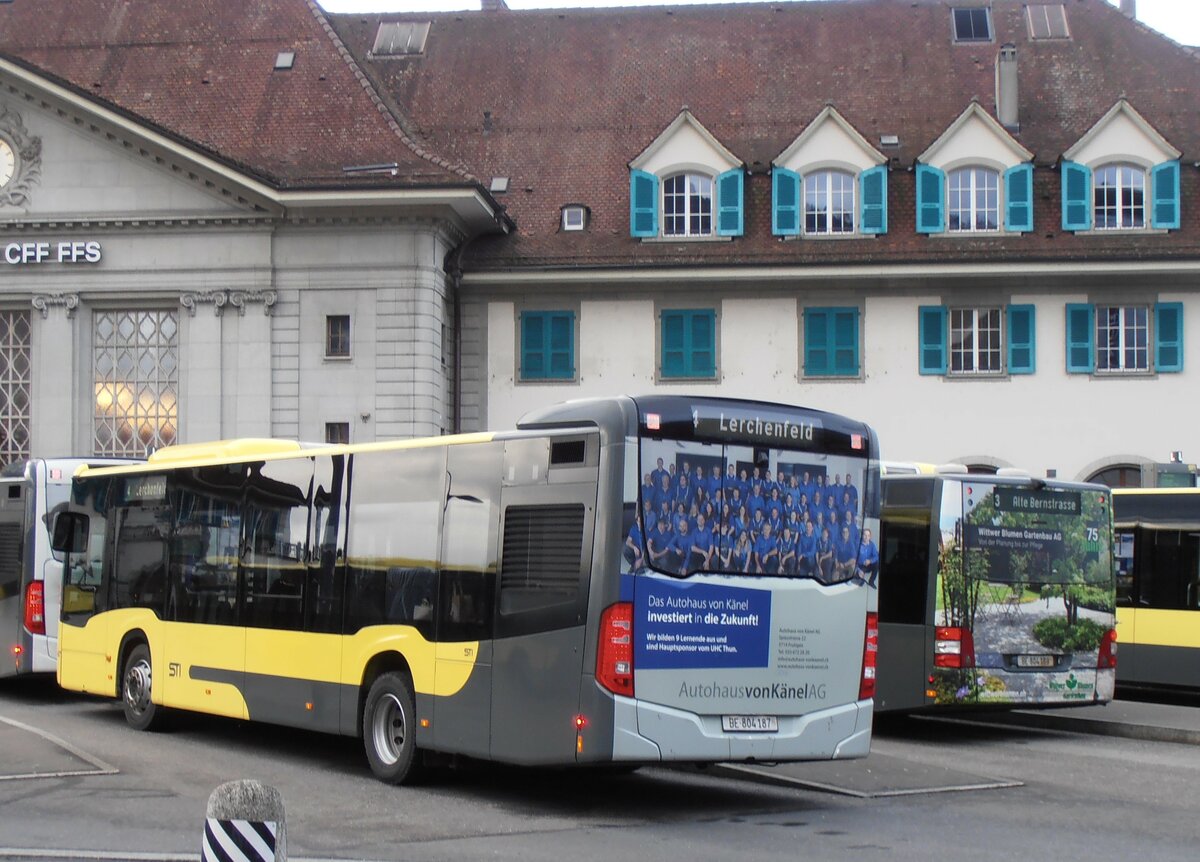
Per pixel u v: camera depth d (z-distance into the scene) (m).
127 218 37.62
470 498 13.92
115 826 11.91
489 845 11.28
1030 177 38.66
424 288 36.97
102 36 41.88
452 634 13.86
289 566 16.25
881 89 42.47
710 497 12.95
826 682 13.48
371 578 15.03
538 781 14.81
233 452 17.59
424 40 45.88
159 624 18.39
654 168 39.53
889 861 10.69
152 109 39.88
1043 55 42.97
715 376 38.78
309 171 37.75
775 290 38.78
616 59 44.38
